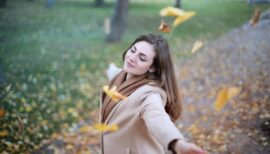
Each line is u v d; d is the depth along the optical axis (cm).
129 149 208
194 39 1050
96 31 1235
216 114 501
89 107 617
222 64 746
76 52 984
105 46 1096
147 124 185
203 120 493
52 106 591
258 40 810
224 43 895
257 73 631
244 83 599
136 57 217
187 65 823
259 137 402
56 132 485
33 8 1397
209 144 414
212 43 949
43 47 983
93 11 1555
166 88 220
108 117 213
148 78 218
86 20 1366
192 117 517
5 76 691
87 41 1118
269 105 486
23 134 437
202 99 589
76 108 602
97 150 434
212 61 789
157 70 222
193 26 1175
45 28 1177
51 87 689
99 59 949
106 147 217
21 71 758
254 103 504
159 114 185
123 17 1191
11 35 1041
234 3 1270
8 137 427
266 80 586
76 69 839
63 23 1277
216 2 1387
